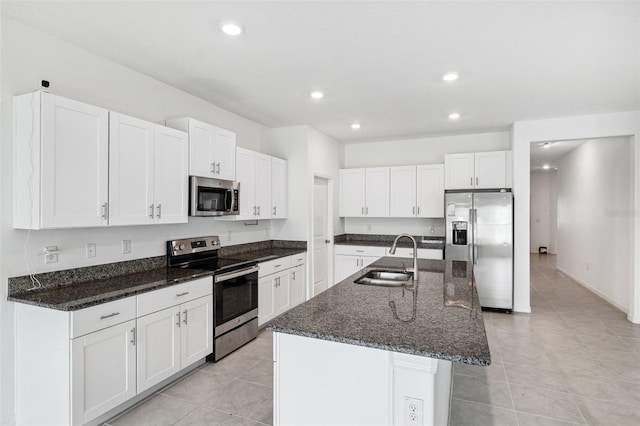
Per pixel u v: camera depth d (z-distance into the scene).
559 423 2.26
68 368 1.95
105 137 2.38
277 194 4.60
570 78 3.10
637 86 3.28
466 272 2.87
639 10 2.05
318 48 2.55
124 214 2.51
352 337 1.42
